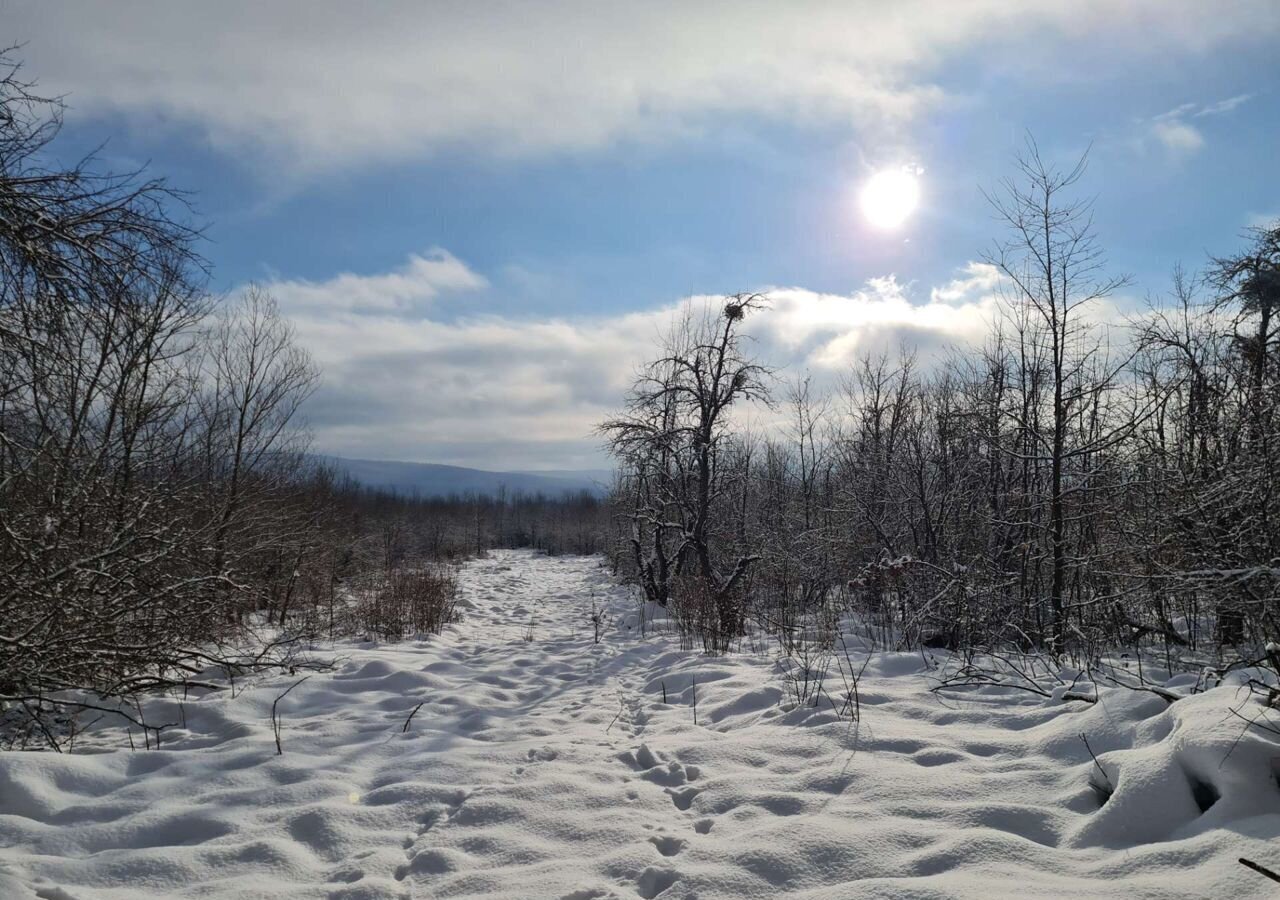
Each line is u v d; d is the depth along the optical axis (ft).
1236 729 12.62
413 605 44.09
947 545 41.75
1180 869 10.58
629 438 53.47
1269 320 36.06
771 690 22.89
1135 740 14.79
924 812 13.38
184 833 13.99
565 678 29.19
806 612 46.52
